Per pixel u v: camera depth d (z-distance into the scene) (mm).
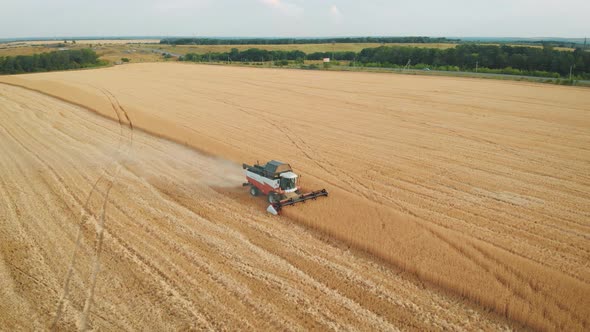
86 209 19156
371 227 17047
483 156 28750
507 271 13945
